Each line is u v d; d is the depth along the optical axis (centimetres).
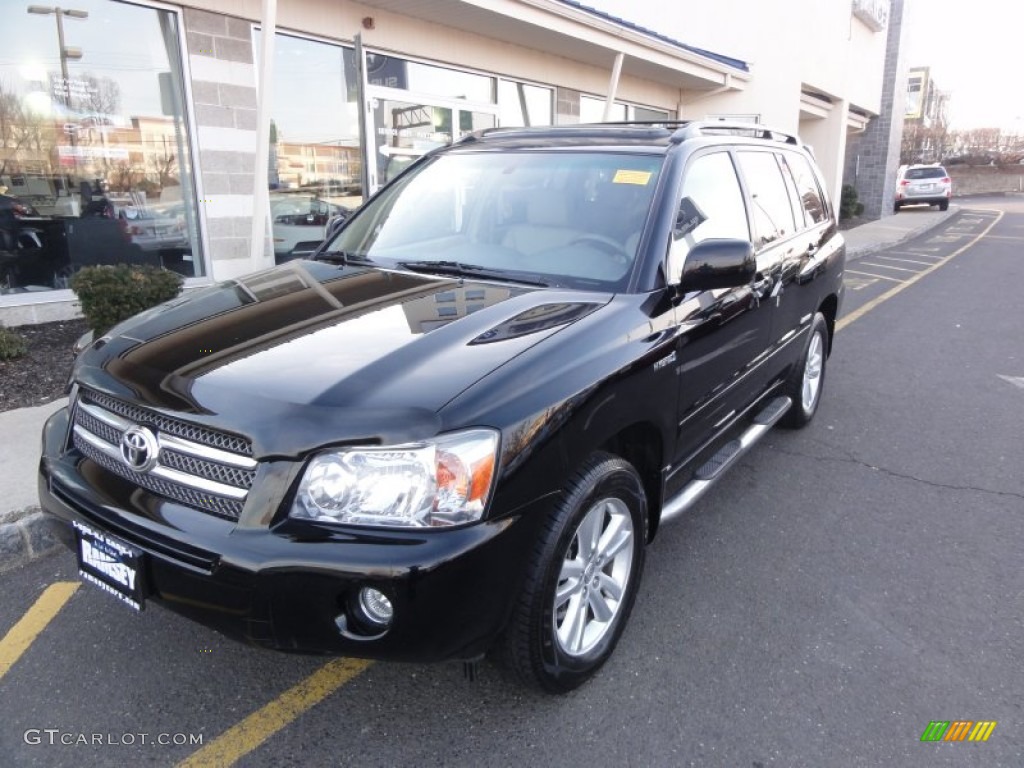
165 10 754
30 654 295
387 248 374
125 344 275
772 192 457
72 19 709
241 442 221
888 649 307
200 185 809
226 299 312
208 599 220
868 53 2708
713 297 342
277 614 214
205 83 792
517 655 248
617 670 291
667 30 1488
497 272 331
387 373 235
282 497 216
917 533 405
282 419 219
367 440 214
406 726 261
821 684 286
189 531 222
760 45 1805
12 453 433
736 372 381
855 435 550
